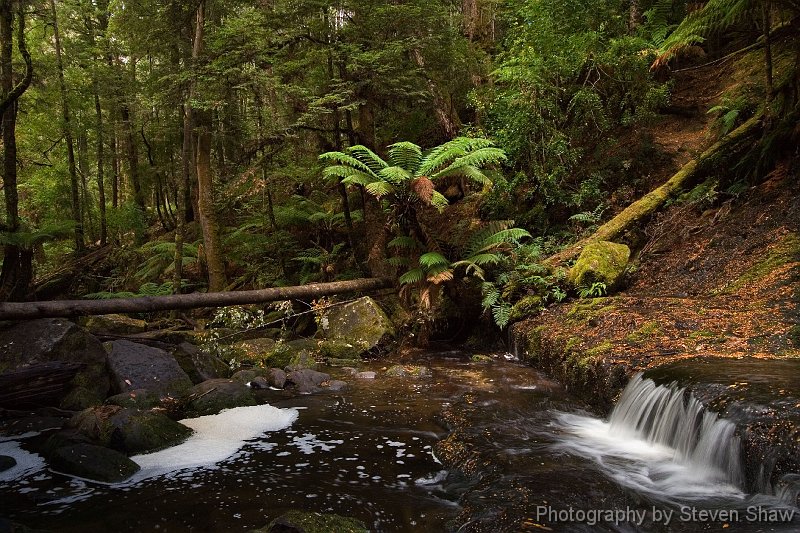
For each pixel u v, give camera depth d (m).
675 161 10.09
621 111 11.36
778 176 8.21
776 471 3.00
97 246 18.02
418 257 9.30
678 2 12.08
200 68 9.75
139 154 19.23
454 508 3.38
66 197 18.98
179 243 10.97
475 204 11.24
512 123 10.09
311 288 8.88
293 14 9.77
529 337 7.48
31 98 12.69
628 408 4.65
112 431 4.46
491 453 4.14
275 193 13.74
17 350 6.10
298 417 5.44
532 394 5.91
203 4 10.62
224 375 7.55
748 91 9.98
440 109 11.83
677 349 5.19
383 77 9.62
